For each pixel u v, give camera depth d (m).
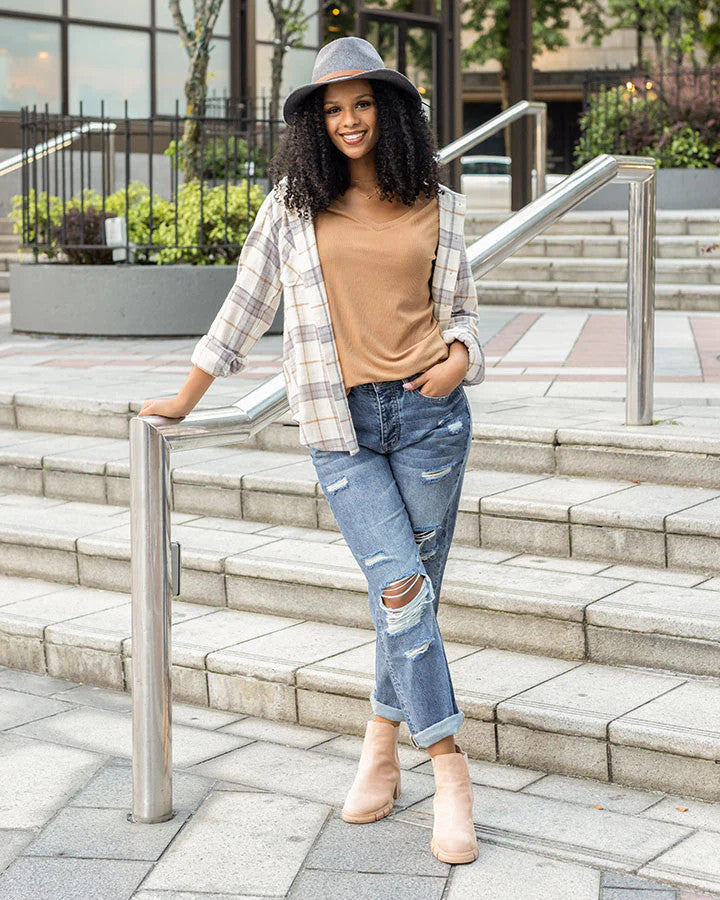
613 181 4.34
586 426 4.44
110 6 15.27
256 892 2.58
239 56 16.56
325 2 18.05
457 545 4.12
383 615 2.71
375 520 2.70
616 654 3.38
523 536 3.99
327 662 3.50
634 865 2.62
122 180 15.30
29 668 3.98
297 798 3.02
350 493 2.71
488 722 3.17
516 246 4.28
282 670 3.48
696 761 2.90
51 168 14.44
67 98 14.98
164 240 8.95
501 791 3.01
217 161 13.12
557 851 2.69
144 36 15.63
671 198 12.98
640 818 2.83
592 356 6.84
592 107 14.80
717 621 3.23
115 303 8.37
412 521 2.78
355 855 2.72
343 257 2.63
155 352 7.60
